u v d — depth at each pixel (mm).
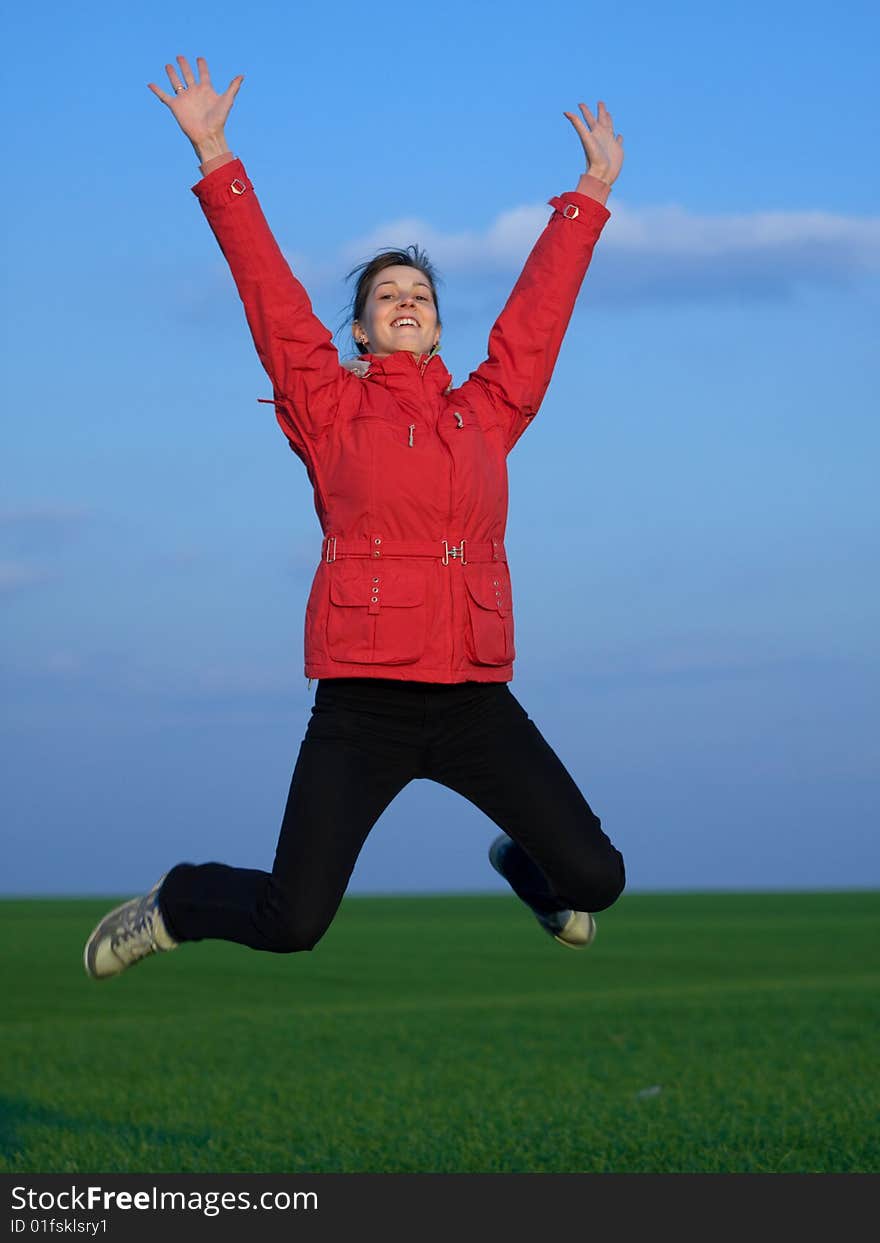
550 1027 16969
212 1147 9766
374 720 6039
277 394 6254
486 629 6047
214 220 6195
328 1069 13688
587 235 6695
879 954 30750
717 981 24109
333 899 5879
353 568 6031
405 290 6543
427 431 6180
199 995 22844
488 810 6137
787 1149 9359
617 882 6098
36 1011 20250
